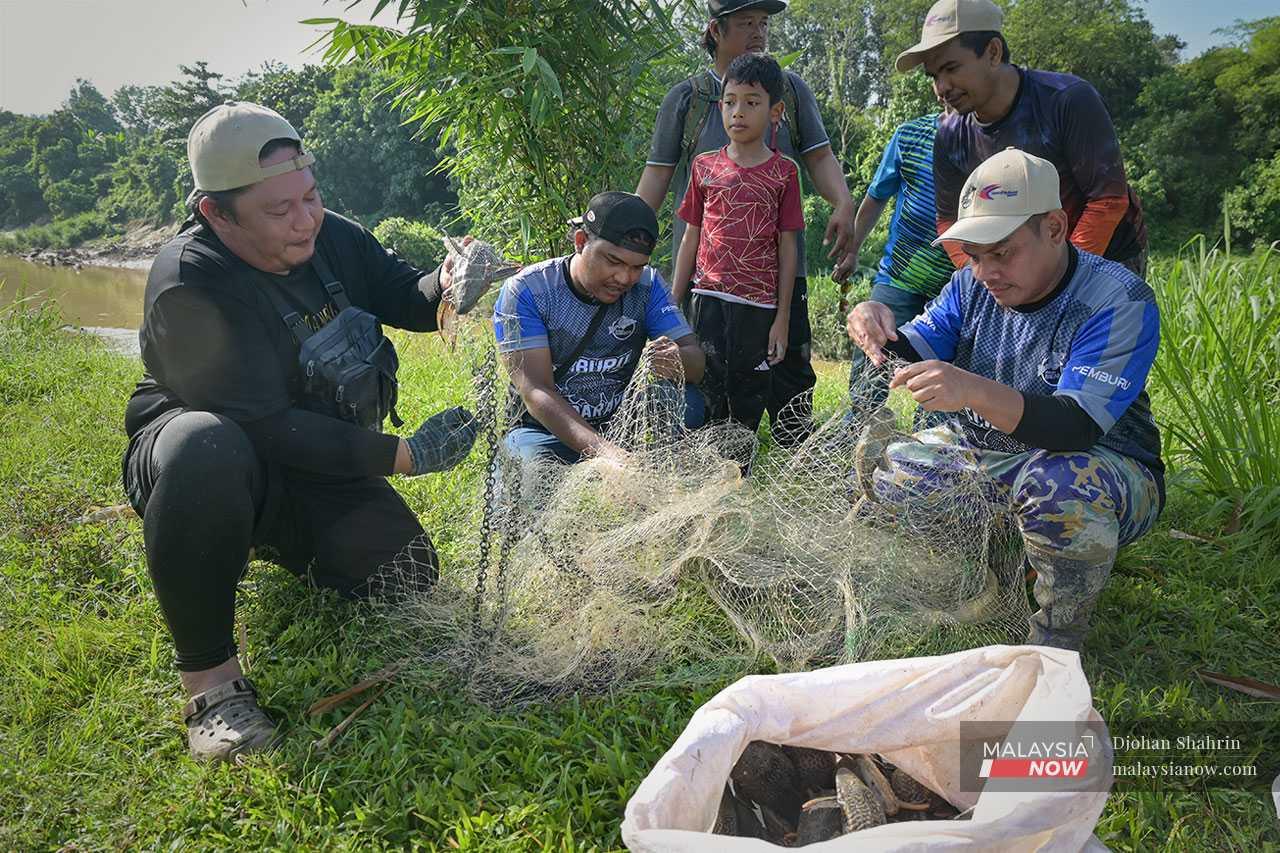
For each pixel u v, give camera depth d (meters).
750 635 2.81
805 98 4.43
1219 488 3.95
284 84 52.66
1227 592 3.25
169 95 66.50
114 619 3.04
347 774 2.38
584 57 4.73
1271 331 4.93
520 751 2.44
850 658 2.71
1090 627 3.02
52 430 4.76
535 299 3.47
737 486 3.02
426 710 2.64
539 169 4.93
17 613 3.03
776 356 4.19
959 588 2.88
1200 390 4.79
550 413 3.36
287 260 2.67
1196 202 40.75
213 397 2.61
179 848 2.19
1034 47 48.44
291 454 2.65
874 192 4.33
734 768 2.21
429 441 2.69
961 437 3.06
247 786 2.33
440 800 2.29
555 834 2.19
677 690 2.73
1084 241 3.38
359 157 45.56
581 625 2.77
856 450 3.03
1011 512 2.84
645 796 1.91
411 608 2.93
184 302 2.55
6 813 2.29
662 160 4.43
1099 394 2.60
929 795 2.24
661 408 3.28
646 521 2.87
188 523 2.43
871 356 3.02
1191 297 5.62
